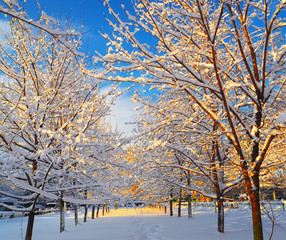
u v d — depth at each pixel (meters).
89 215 25.95
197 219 14.77
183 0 6.18
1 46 6.53
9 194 5.38
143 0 5.27
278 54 6.25
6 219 21.00
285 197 19.05
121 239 8.59
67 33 3.08
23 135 6.44
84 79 7.23
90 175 6.77
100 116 6.80
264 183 8.25
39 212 27.77
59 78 7.28
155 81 5.89
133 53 5.59
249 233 8.75
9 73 6.64
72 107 6.93
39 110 6.07
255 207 5.91
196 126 9.31
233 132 6.10
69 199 5.35
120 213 25.94
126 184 6.99
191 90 7.13
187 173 13.38
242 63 7.92
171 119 7.30
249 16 5.95
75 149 6.12
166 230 10.56
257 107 6.34
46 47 7.45
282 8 5.32
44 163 6.91
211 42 5.36
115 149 6.99
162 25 5.57
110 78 5.58
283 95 6.93
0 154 5.79
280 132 5.44
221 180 9.80
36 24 2.86
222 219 9.19
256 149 6.36
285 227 9.70
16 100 6.10
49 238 9.33
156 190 16.28
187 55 7.69
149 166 8.19
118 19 5.29
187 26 6.03
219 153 9.83
